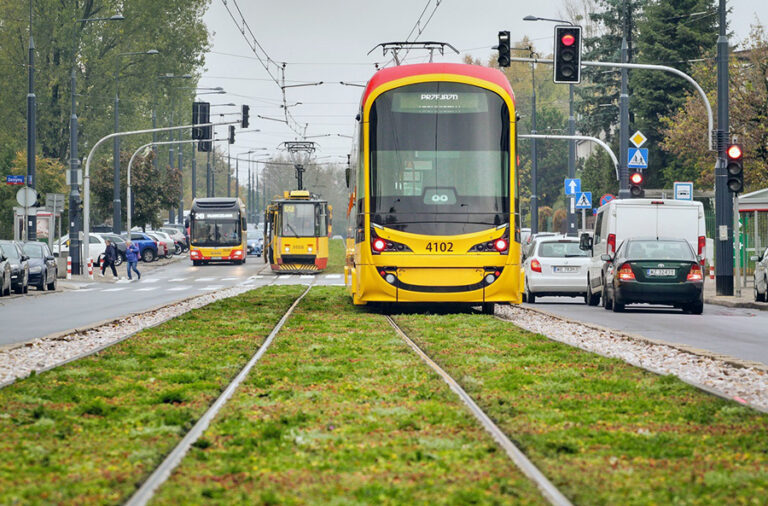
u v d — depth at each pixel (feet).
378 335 141.69
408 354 115.96
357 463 57.93
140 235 579.07
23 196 346.33
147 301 258.16
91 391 87.04
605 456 60.03
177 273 464.65
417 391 85.76
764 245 344.28
